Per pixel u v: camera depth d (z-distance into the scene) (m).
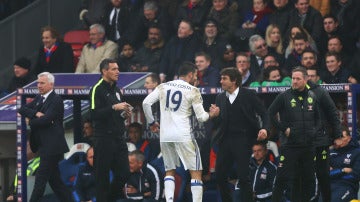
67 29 67.06
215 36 56.75
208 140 49.41
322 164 44.38
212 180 49.50
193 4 59.38
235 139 44.06
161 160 48.62
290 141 43.69
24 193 50.47
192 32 57.34
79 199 48.69
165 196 43.91
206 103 50.12
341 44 54.56
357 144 46.84
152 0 61.25
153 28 58.62
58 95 47.44
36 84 52.03
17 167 50.56
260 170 47.31
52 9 66.88
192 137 43.50
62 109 47.34
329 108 43.78
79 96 51.97
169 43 57.84
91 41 60.03
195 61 54.91
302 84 43.47
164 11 60.50
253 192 45.66
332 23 55.22
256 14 57.81
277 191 44.19
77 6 67.25
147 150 51.03
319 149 44.31
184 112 43.38
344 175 46.62
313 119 43.66
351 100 46.66
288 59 54.06
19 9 71.50
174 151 43.66
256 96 44.06
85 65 59.94
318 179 44.66
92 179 48.84
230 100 44.12
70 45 60.28
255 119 44.12
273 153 47.88
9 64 66.06
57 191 47.69
